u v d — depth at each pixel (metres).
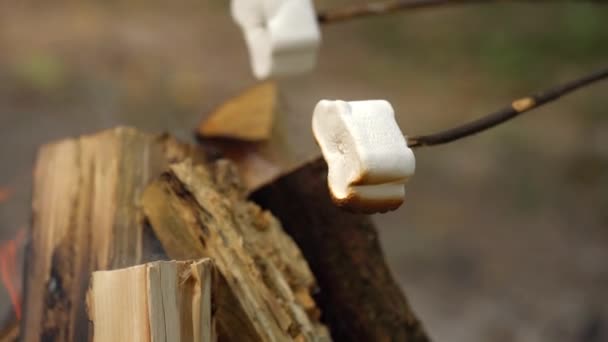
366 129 0.46
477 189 1.90
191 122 1.89
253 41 0.60
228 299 0.51
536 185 1.94
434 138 0.51
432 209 1.81
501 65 2.47
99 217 0.55
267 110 0.64
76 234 0.55
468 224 1.76
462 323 1.44
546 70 2.46
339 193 0.46
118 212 0.55
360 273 0.59
